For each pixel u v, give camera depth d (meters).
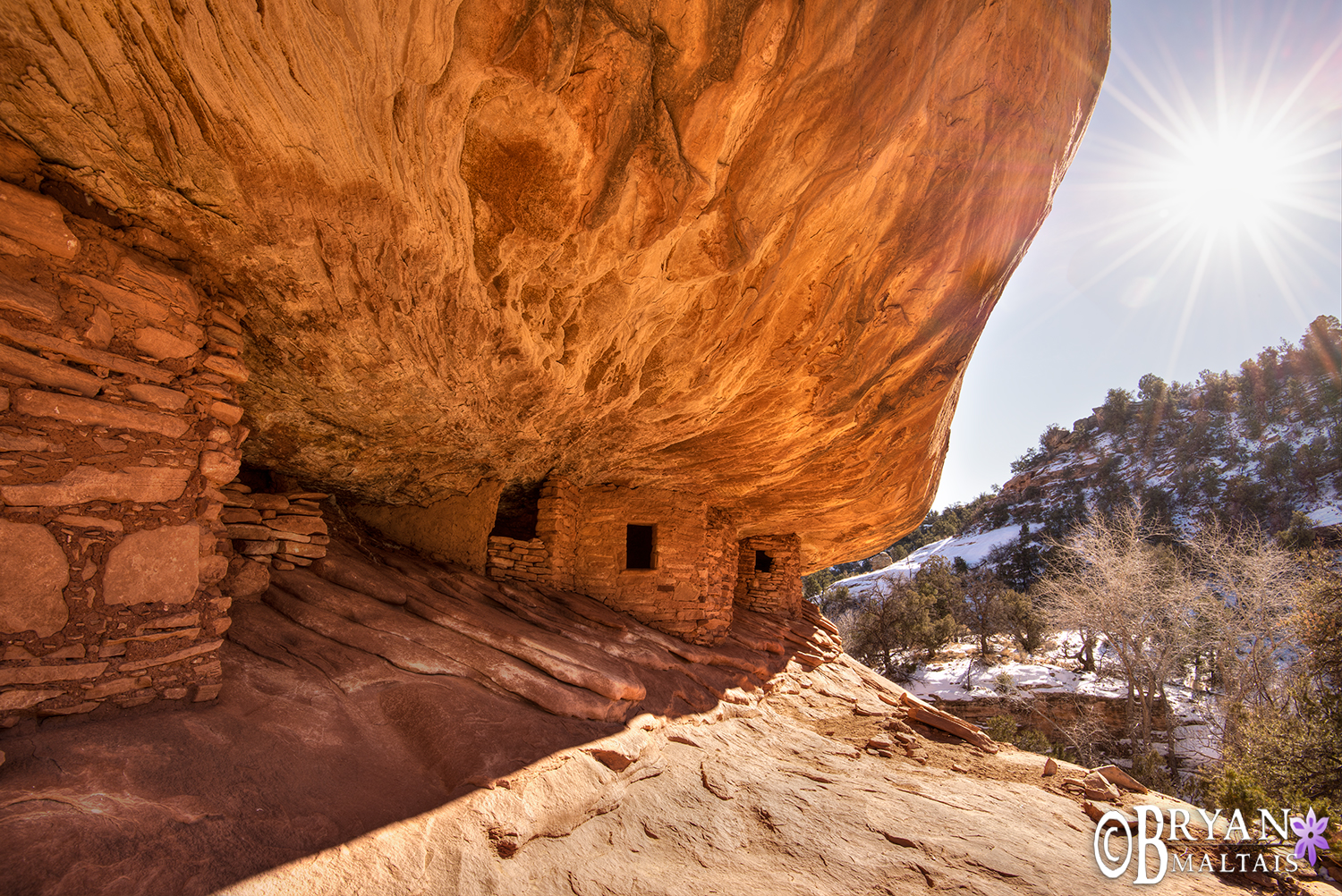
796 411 5.84
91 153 2.11
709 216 3.20
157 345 2.46
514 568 6.31
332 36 1.90
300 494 4.14
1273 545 16.25
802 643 10.39
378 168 2.41
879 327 5.10
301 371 3.60
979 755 6.07
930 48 3.18
